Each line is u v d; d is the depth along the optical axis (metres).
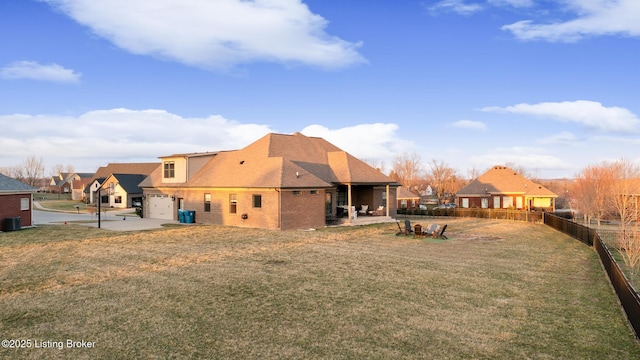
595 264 16.66
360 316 9.65
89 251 18.19
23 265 15.24
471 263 16.23
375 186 35.16
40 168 109.50
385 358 7.43
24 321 9.19
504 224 34.66
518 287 12.57
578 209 48.47
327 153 35.47
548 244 22.42
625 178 40.22
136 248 18.95
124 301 10.65
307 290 11.79
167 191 34.06
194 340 8.16
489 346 8.04
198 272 13.97
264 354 7.55
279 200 26.12
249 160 31.19
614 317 9.86
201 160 33.91
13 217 26.52
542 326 9.20
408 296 11.34
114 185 57.38
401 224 31.28
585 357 7.62
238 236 23.03
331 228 27.97
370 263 15.80
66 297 10.99
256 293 11.44
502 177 56.00
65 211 48.06
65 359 7.29
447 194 85.56
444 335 8.56
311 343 8.05
